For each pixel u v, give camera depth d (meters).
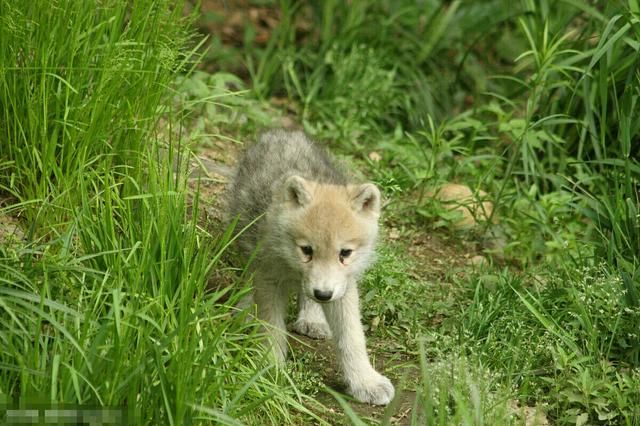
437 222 12.94
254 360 8.99
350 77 16.44
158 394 7.50
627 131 11.60
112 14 10.54
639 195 12.09
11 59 10.02
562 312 10.27
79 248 9.27
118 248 8.54
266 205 9.88
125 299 8.30
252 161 10.90
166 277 8.44
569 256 11.35
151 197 8.91
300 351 10.13
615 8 13.86
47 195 9.86
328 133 15.06
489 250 12.41
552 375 9.59
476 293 10.62
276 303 9.68
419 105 16.58
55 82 10.25
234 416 7.90
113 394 7.26
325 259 9.10
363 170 14.30
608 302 9.86
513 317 10.12
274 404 8.47
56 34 10.12
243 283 9.95
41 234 9.66
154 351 7.41
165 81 10.62
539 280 11.37
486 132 15.48
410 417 9.02
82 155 9.91
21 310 7.76
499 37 18.31
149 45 10.67
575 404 9.20
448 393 8.71
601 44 11.77
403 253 12.15
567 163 12.69
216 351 8.33
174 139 11.94
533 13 15.33
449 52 18.78
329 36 17.66
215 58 17.25
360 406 9.23
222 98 14.88
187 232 9.02
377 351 10.23
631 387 9.08
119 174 9.91
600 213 11.77
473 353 9.34
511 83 17.05
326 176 10.70
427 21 18.66
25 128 10.16
